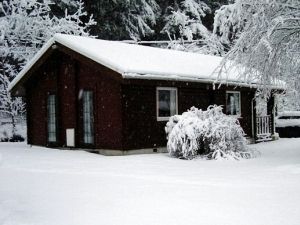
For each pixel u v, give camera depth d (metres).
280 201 7.38
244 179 9.76
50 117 18.88
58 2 29.27
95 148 16.61
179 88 17.72
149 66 16.06
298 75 14.08
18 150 17.12
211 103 19.27
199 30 33.91
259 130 22.39
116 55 16.44
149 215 6.54
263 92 14.48
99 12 31.03
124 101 15.60
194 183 9.27
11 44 26.02
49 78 18.72
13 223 6.30
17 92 20.56
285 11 13.48
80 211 6.91
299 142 20.08
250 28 13.41
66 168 11.89
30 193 8.44
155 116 16.73
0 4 25.33
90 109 17.02
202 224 6.00
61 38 16.73
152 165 12.45
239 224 5.97
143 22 33.06
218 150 13.81
